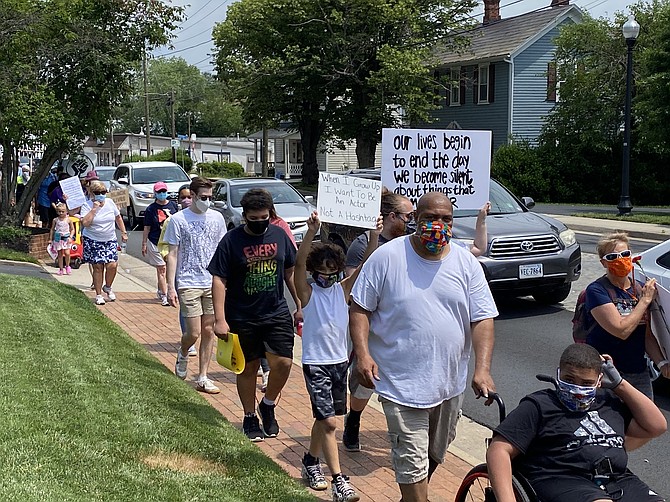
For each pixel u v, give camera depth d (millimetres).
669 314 4996
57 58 16719
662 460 6281
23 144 16812
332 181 5527
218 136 125438
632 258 5395
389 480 5609
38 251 16156
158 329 10273
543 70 42719
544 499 3928
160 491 4641
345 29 41375
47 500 4125
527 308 12039
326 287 5445
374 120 41750
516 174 38469
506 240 11211
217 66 47500
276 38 43438
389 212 5766
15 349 7379
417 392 4445
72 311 10086
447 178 6969
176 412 6305
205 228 7539
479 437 6805
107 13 17484
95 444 5211
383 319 4512
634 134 36719
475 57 43625
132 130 121875
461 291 4492
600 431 3990
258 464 5496
